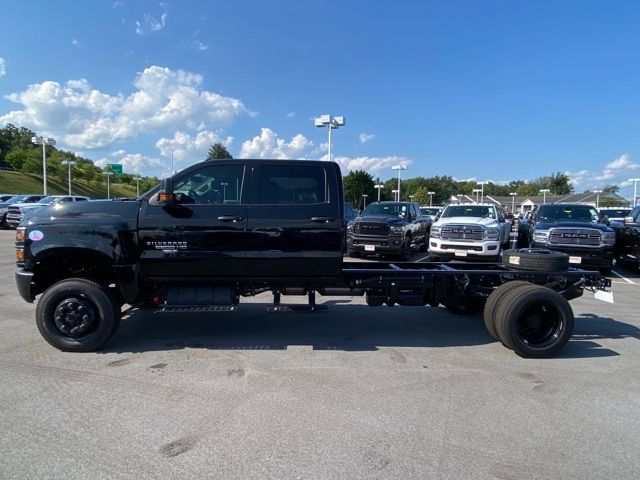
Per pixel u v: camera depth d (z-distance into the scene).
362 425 3.50
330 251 5.41
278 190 5.43
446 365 4.90
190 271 5.33
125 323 6.44
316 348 5.41
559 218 13.30
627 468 2.99
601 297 5.77
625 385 4.42
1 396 3.93
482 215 14.31
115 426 3.42
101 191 89.44
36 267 5.19
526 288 5.29
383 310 7.53
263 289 5.73
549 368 4.88
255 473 2.85
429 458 3.06
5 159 78.56
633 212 13.35
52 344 5.07
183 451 3.09
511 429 3.49
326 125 24.45
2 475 2.79
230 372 4.57
